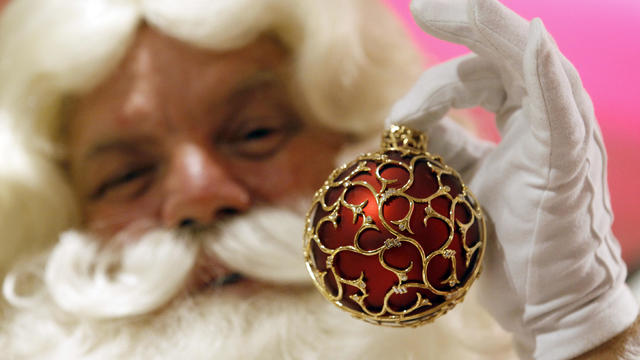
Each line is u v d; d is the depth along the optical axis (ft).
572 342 1.65
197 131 2.27
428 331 2.02
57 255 2.27
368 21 2.44
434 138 1.76
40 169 2.45
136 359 2.13
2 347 2.24
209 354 2.07
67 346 2.17
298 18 2.25
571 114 1.53
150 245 2.21
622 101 3.27
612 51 3.27
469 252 1.53
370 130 2.37
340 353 2.03
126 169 2.33
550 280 1.65
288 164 2.29
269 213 2.21
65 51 2.24
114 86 2.27
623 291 1.68
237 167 2.27
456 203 1.53
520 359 1.73
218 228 2.19
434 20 1.63
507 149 1.67
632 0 3.25
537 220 1.62
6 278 2.36
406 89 2.44
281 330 2.08
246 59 2.26
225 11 2.17
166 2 2.19
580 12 3.28
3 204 2.43
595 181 1.63
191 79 2.24
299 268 2.14
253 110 2.29
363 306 1.53
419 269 1.50
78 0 2.29
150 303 2.16
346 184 1.54
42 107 2.37
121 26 2.23
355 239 1.51
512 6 3.29
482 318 2.11
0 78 2.40
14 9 2.41
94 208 2.40
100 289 2.20
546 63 1.49
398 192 1.51
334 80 2.28
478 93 1.68
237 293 2.18
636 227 3.16
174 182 2.23
